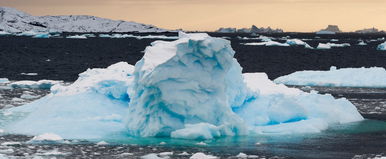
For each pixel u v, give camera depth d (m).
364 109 44.16
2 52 128.75
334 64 109.88
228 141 29.52
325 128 33.78
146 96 30.23
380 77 63.53
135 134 30.69
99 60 111.19
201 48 29.92
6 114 36.78
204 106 30.48
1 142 28.52
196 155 25.31
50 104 35.97
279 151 27.20
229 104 32.53
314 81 63.72
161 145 28.33
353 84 62.25
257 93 36.09
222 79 31.00
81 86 37.72
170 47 30.88
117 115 34.06
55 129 31.50
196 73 30.08
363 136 31.41
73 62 102.19
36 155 25.52
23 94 49.09
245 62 111.00
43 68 85.25
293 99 34.91
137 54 136.12
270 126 33.31
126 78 37.53
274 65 104.38
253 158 25.64
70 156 25.50
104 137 30.20
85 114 34.28
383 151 27.48
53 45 175.00
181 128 30.56
